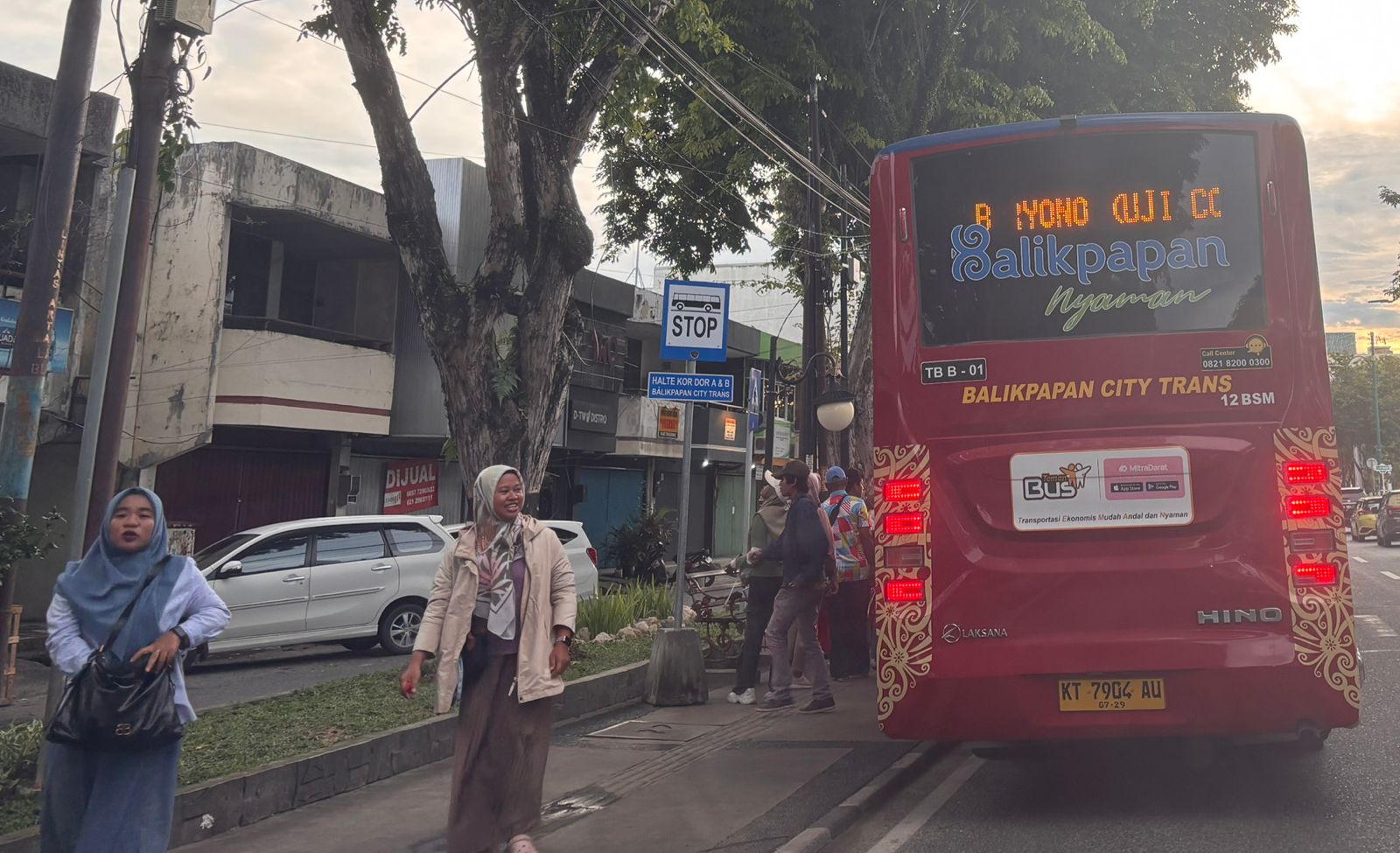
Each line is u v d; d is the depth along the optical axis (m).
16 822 5.29
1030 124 6.03
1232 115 5.90
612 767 7.11
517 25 10.81
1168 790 6.16
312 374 17.97
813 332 18.59
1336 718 5.39
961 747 7.58
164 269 16.80
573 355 11.40
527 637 5.10
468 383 10.65
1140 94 24.22
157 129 6.61
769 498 9.62
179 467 17.45
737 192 23.34
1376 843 5.00
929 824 5.69
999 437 5.81
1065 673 5.53
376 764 6.97
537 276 10.98
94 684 4.12
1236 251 5.78
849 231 22.91
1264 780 6.27
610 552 26.81
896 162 6.16
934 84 21.55
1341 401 72.81
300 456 19.48
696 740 7.89
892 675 5.75
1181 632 5.50
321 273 20.64
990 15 21.56
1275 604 5.48
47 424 14.48
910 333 5.97
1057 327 5.84
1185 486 5.60
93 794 4.19
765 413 29.56
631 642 12.16
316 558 13.47
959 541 5.75
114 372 6.35
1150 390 5.69
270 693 11.09
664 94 21.97
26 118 13.60
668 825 5.68
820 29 21.00
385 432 19.66
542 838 5.53
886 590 5.82
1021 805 5.99
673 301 9.30
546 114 11.25
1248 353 5.66
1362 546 37.50
